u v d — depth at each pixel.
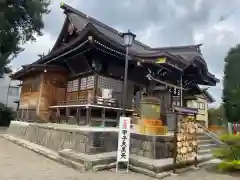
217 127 17.42
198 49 16.66
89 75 12.22
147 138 7.22
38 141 10.47
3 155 7.95
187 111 6.88
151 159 6.72
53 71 14.17
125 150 6.28
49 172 5.75
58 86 14.37
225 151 6.93
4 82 33.53
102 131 7.58
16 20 19.88
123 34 7.67
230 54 7.74
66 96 14.44
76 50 11.24
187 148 6.73
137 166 6.39
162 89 13.66
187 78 15.33
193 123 7.07
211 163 7.89
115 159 6.79
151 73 12.82
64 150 7.62
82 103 11.25
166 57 10.80
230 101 7.53
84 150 7.18
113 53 11.23
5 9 17.83
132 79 13.66
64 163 6.75
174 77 14.26
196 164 7.00
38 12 20.08
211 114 26.23
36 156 8.05
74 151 7.44
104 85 12.02
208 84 16.59
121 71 12.91
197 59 12.84
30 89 15.41
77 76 13.47
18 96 34.69
